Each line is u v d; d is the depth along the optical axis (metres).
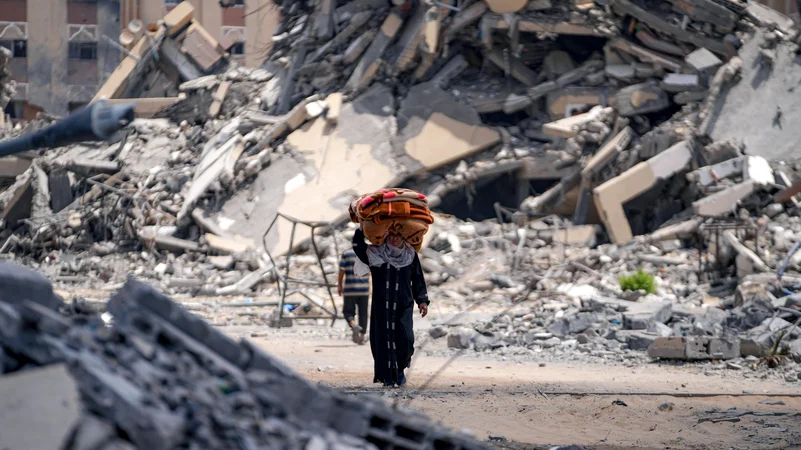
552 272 73.31
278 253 85.06
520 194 91.31
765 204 76.19
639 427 18.52
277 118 100.44
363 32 102.12
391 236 24.23
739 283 65.00
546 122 93.75
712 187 77.62
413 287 24.88
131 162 104.31
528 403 21.70
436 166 91.50
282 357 35.88
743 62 85.69
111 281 85.00
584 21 91.31
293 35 113.62
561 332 44.72
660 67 89.50
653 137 84.69
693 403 22.81
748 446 16.36
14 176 104.12
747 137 82.12
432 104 94.81
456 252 81.50
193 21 122.00
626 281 64.81
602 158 84.44
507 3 90.75
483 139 92.06
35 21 180.50
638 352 39.16
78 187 103.56
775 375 31.06
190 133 108.19
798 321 40.50
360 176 91.62
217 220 91.00
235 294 76.25
